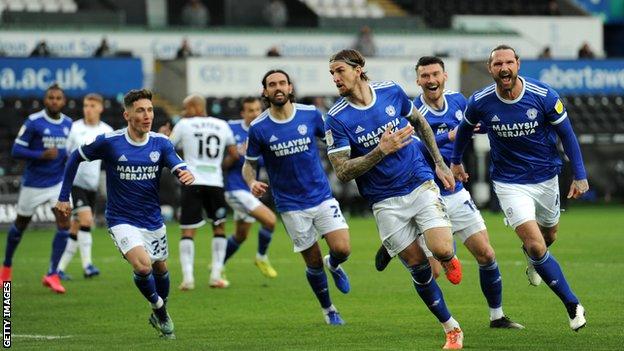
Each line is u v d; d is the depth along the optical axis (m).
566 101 89.00
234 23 96.00
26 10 85.56
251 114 42.84
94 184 43.72
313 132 31.00
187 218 39.78
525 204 27.64
